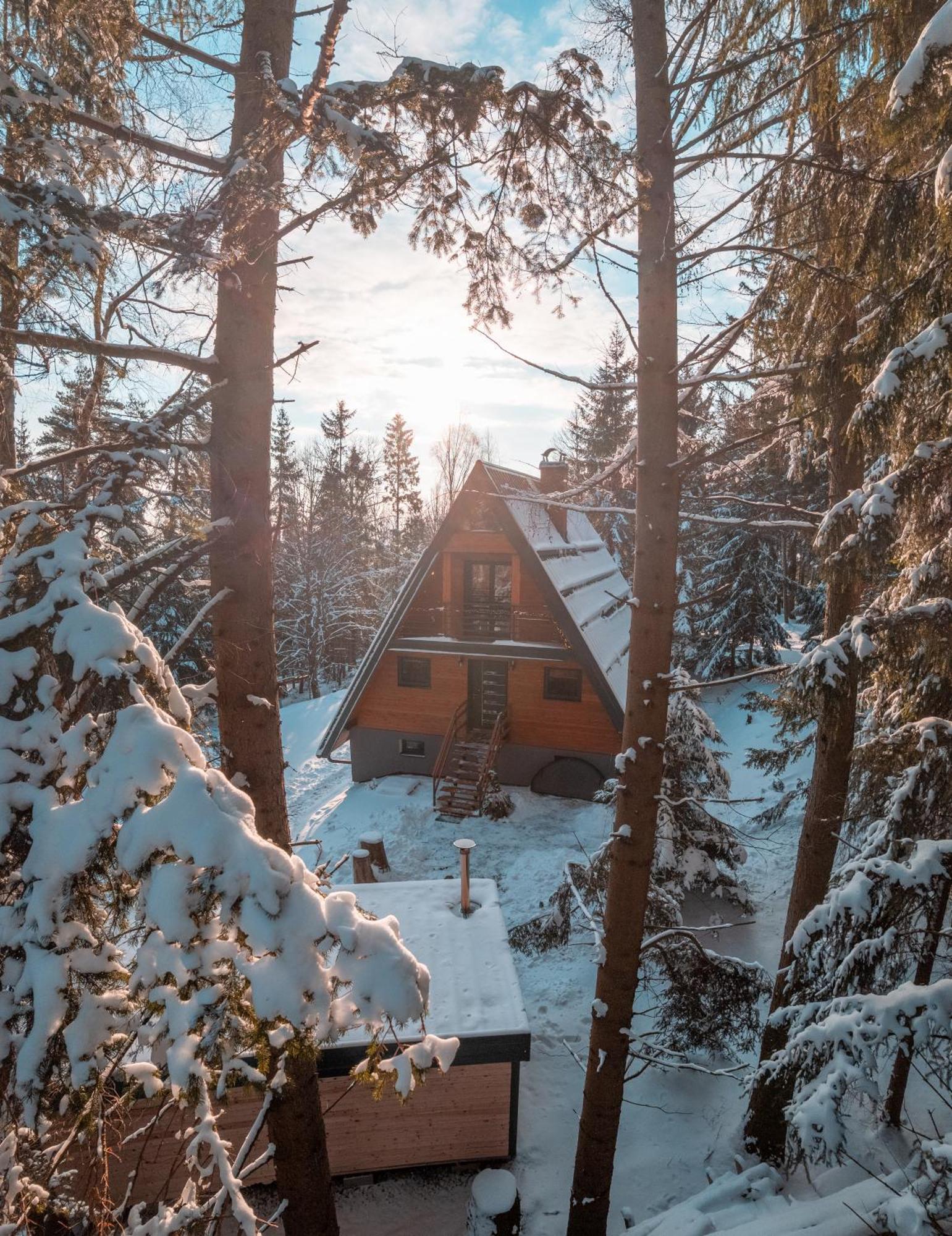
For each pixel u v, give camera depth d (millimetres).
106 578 4082
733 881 12625
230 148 4840
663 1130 9094
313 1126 5707
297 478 35406
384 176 4531
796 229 6008
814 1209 6023
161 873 3096
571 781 19125
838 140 5914
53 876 3199
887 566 5730
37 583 3760
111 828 3238
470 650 19344
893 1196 5770
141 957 3211
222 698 5445
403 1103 3436
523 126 4746
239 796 3352
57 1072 3525
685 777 12188
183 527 4453
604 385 6129
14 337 3998
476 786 18641
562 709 19219
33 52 4387
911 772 6164
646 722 6242
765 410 6891
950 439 5477
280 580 37719
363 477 49438
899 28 4938
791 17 5609
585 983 11836
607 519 31953
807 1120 4836
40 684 3535
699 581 30781
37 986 3219
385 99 4371
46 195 3732
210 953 3168
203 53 4637
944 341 4895
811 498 22797
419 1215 8164
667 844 11633
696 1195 7508
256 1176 8172
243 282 5035
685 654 29078
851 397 6625
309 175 4582
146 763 3229
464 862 10016
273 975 3096
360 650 41156
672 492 6102
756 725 23359
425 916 10141
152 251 4293
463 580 20375
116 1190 7824
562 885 10539
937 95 4172
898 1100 7758
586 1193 6941
